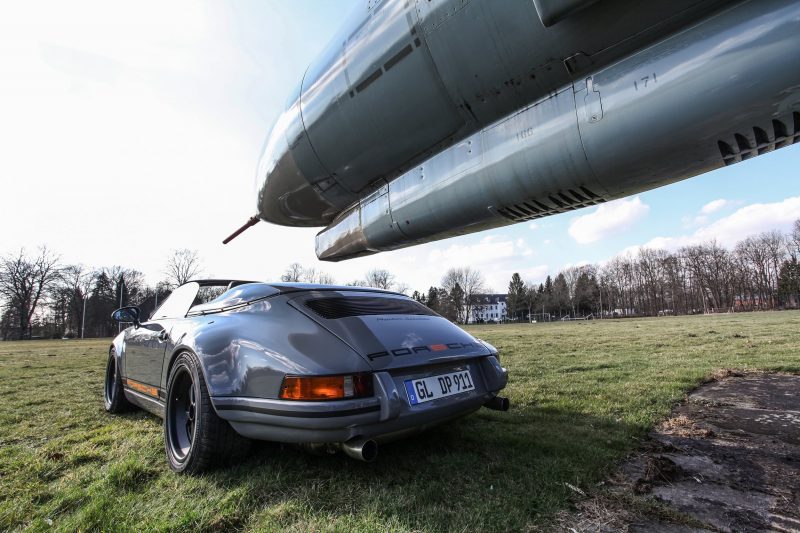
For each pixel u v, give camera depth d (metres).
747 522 1.56
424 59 2.05
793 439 2.54
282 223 3.74
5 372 6.64
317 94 2.63
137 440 2.66
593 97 1.67
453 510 1.65
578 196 1.90
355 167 2.71
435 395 1.97
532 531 1.50
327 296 2.25
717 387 4.17
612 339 10.98
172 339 2.62
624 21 1.51
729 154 1.50
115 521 1.59
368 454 1.66
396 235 2.71
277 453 2.25
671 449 2.37
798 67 1.23
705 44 1.40
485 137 2.09
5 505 1.74
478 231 2.48
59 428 3.03
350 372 1.71
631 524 1.55
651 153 1.56
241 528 1.56
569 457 2.20
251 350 1.95
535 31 1.70
